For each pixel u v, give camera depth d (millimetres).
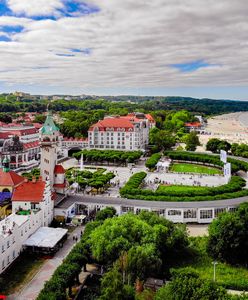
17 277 118812
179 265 128125
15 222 134625
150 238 121812
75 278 113875
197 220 177625
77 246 124625
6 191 178500
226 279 117062
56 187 197250
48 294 93375
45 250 137750
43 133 196125
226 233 131000
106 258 117688
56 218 172125
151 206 176625
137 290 104688
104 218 151875
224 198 190375
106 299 88875
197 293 85438
